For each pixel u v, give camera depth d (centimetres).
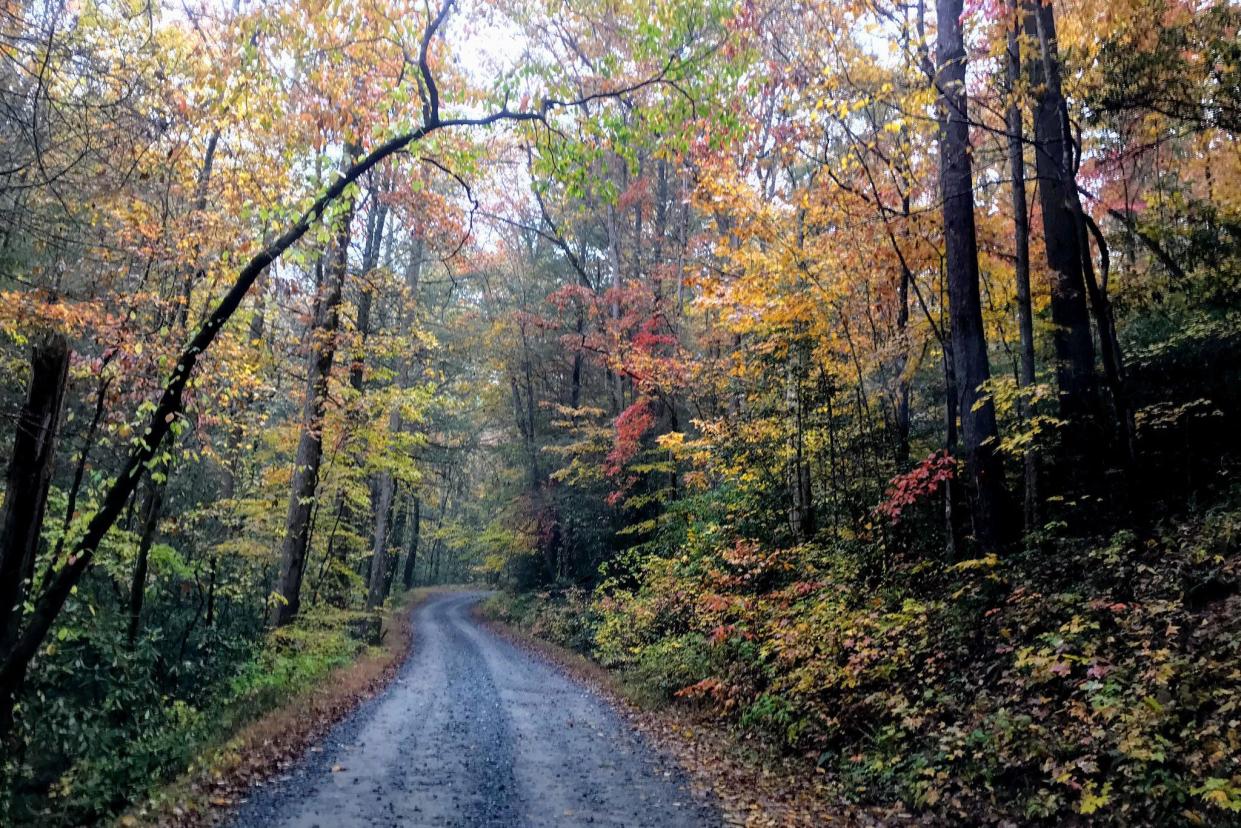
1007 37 1018
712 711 1140
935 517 1235
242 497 1753
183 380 808
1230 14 830
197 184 1084
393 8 868
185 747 880
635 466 2284
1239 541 752
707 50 929
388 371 1766
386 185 1370
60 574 740
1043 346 1311
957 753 667
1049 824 569
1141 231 1141
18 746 839
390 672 1667
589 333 2616
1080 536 950
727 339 1970
